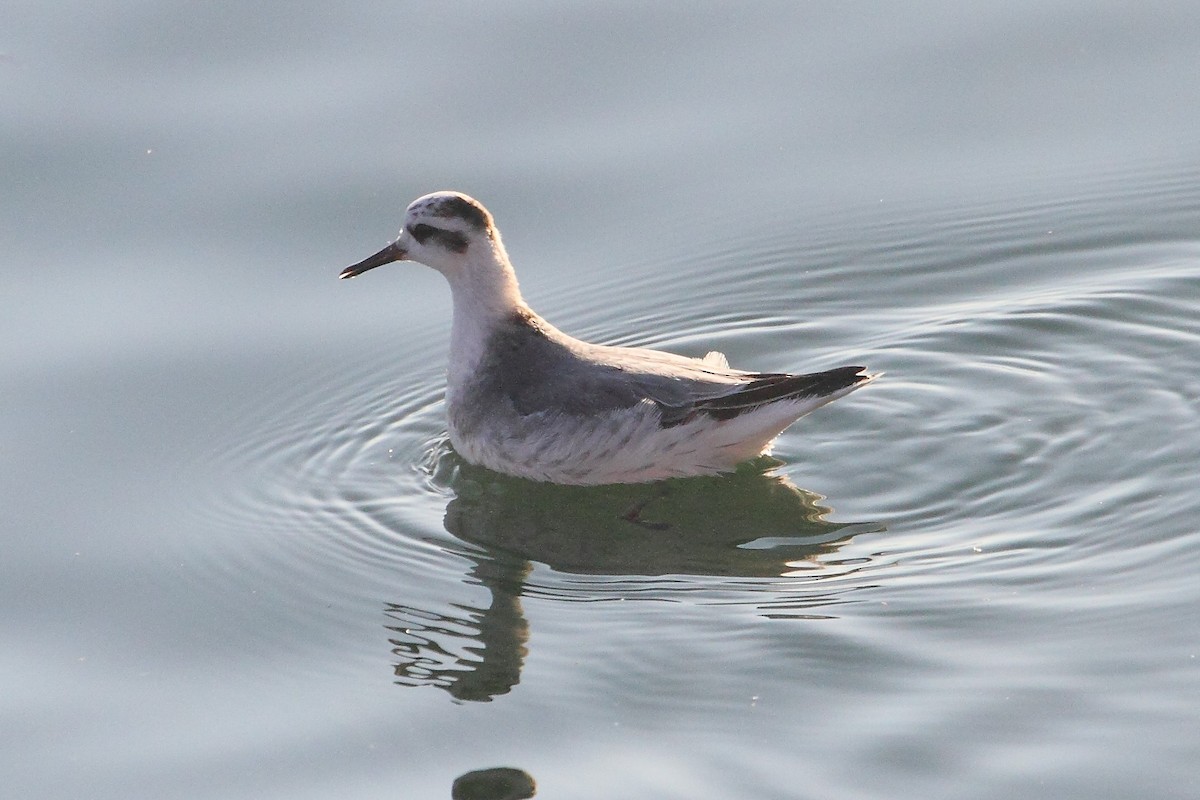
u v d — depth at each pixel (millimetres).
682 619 12914
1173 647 11867
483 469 15422
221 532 14844
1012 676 11703
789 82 20453
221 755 11758
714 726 11484
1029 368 16312
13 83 20125
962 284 18062
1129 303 17219
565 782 11055
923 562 13414
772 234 18938
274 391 17031
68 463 15922
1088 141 19750
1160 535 13406
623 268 18625
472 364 15367
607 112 20094
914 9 21375
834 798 10562
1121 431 15031
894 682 11789
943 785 10609
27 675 12914
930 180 19453
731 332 17609
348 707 12242
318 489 15461
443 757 11516
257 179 19266
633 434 14453
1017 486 14414
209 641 13258
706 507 14727
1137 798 10352
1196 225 18500
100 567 14391
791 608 12922
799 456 15219
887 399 16031
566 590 13578
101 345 17453
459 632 13133
